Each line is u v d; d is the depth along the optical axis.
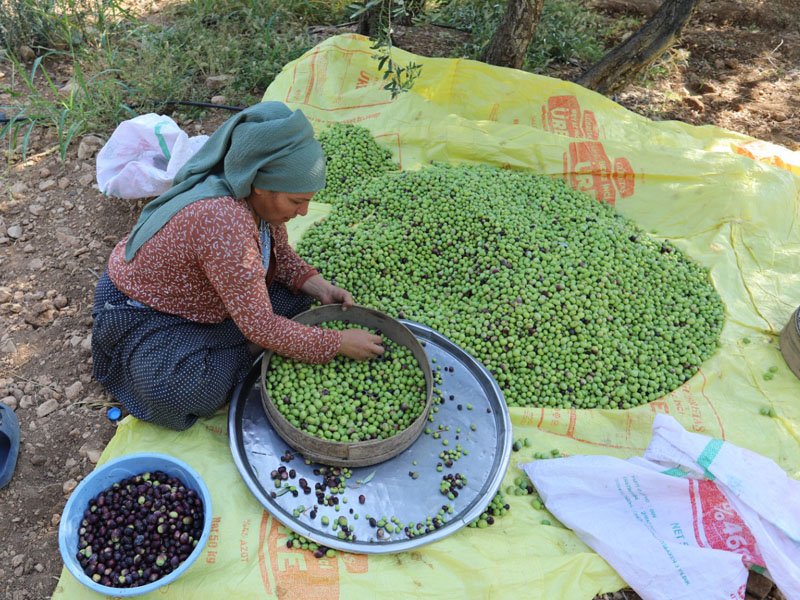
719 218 3.95
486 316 3.22
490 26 5.70
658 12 4.65
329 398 2.65
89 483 2.30
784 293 3.61
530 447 2.83
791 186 4.02
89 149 4.25
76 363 3.07
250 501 2.49
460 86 4.50
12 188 4.02
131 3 5.96
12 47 5.04
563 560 2.34
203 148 2.34
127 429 2.68
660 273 3.58
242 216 2.22
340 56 4.52
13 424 2.69
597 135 4.37
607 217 3.92
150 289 2.45
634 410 2.95
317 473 2.59
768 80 5.96
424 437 2.76
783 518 2.27
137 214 3.88
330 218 3.79
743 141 4.45
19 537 2.46
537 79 4.38
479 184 3.87
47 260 3.60
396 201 3.79
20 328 3.23
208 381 2.53
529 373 3.05
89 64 5.02
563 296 3.25
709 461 2.42
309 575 2.27
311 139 2.22
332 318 3.00
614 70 4.78
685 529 2.40
